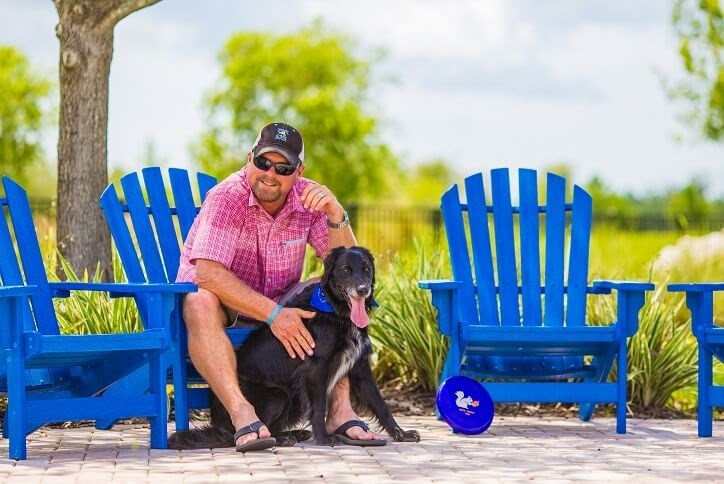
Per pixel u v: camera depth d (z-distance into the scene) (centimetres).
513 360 679
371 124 2750
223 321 560
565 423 675
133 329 682
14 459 487
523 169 699
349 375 562
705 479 446
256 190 557
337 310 545
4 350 491
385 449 532
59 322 670
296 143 557
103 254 764
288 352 542
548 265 683
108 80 771
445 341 762
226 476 440
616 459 506
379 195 2870
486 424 606
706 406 602
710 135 1791
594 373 662
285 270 584
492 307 671
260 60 2716
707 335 599
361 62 2812
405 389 787
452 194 678
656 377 748
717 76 1762
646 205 3894
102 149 767
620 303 622
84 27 757
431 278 793
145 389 566
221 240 552
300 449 526
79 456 501
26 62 2725
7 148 2673
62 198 760
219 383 529
